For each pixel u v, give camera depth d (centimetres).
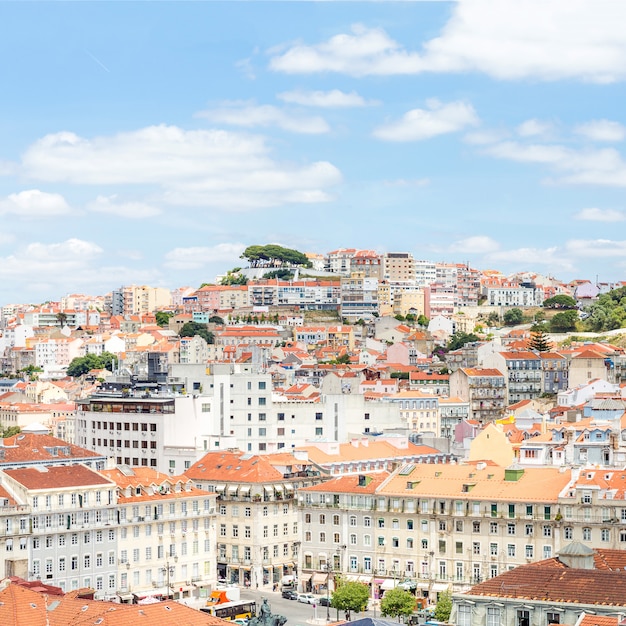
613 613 19888
